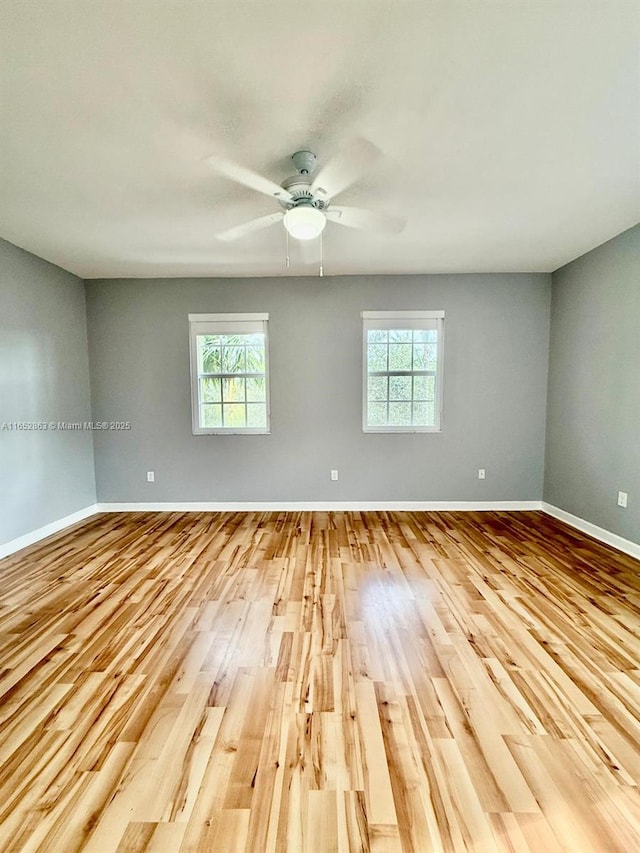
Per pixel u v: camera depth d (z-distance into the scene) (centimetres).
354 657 208
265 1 134
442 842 122
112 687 187
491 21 143
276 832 125
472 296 456
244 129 198
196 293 461
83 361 459
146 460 475
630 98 180
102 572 310
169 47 151
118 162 227
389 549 354
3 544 346
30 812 131
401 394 468
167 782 141
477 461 470
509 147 218
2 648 216
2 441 347
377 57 157
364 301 458
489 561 327
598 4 137
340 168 236
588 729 163
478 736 160
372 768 146
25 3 134
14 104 179
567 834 124
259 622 240
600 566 317
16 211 289
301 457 471
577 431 409
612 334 360
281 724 166
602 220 317
